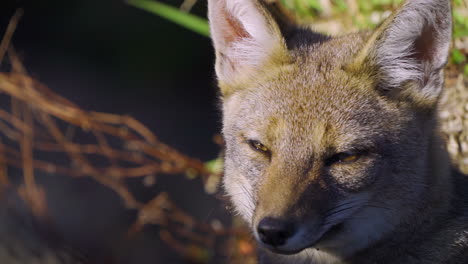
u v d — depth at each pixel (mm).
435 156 7109
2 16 15969
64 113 10836
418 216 6910
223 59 7504
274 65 7152
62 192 13742
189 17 10227
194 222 10805
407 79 6840
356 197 6570
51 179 13781
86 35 16328
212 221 11461
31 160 11242
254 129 6820
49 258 9391
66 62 15961
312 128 6543
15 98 12078
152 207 11133
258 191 6543
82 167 11656
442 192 7043
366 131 6527
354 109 6609
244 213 7180
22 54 14547
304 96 6738
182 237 13117
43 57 15812
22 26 15859
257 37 7238
